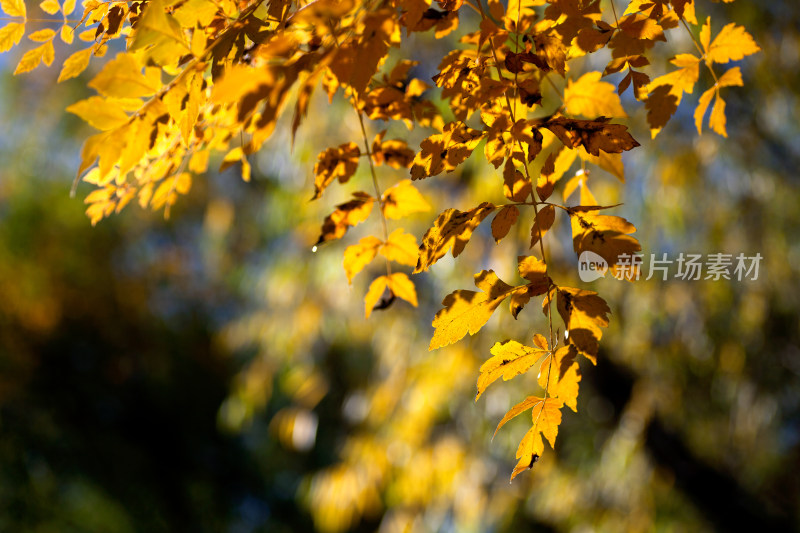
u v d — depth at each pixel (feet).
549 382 2.31
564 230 8.82
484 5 8.06
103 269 20.54
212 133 2.86
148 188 3.07
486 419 10.47
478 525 11.09
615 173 2.88
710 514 10.77
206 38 2.28
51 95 17.35
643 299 8.90
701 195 8.93
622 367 10.58
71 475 19.19
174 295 22.09
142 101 2.15
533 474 10.69
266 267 12.71
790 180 8.98
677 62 2.55
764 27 8.38
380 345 10.70
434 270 9.40
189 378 21.74
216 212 12.75
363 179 9.85
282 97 1.58
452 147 2.42
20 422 18.71
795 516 10.82
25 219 19.24
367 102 2.89
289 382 11.48
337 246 10.34
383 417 10.52
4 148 18.69
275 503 23.21
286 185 11.10
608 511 10.80
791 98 8.63
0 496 17.56
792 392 9.84
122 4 2.52
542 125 2.35
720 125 2.59
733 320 9.27
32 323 19.36
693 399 10.09
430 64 8.48
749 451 10.44
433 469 10.20
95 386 20.33
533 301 8.88
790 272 9.07
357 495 10.13
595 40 2.39
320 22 1.73
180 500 21.25
